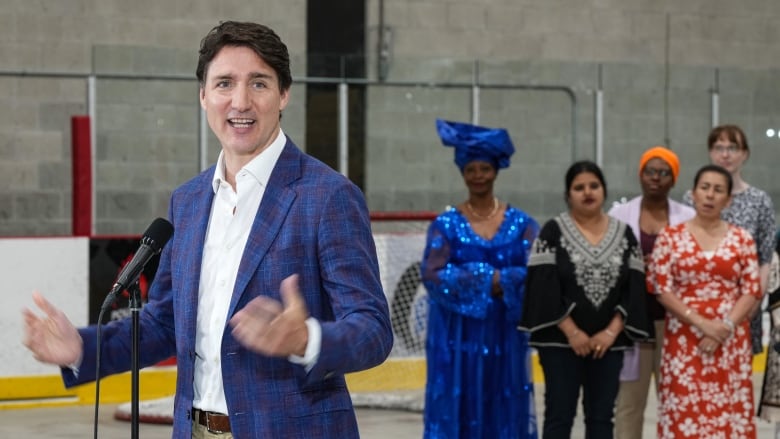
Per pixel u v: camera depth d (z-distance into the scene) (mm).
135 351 2961
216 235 2926
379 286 2834
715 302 5762
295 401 2781
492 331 6039
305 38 12414
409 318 9469
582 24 13242
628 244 5707
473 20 12906
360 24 12555
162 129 10688
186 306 2893
